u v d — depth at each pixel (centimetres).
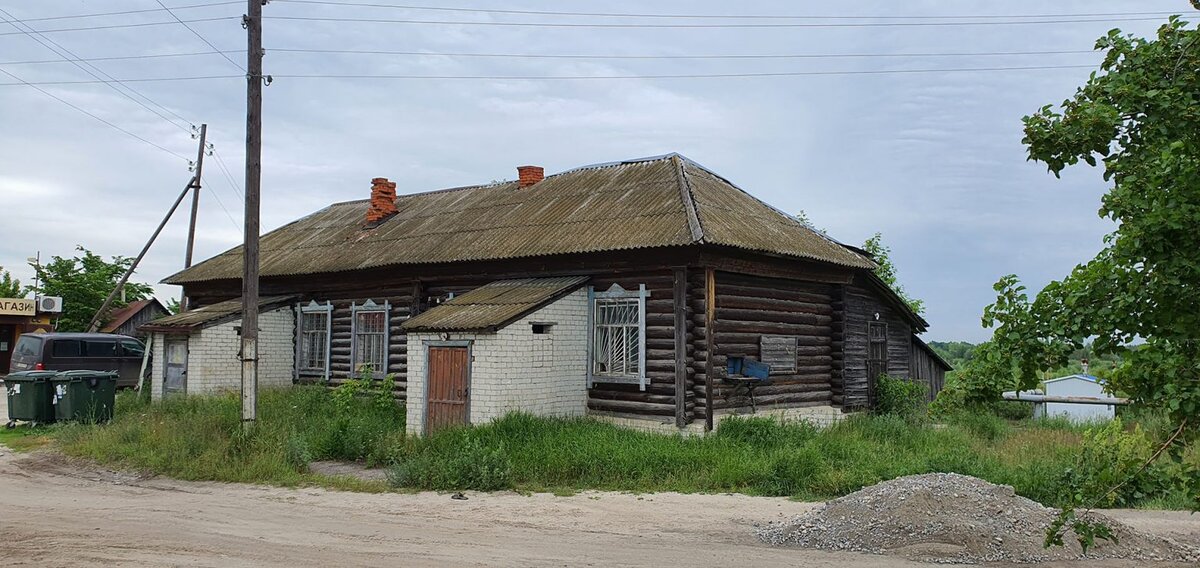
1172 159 501
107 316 4450
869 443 1554
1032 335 544
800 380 1889
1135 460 585
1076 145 541
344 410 1902
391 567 773
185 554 816
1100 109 526
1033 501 1082
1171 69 536
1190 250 498
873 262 2136
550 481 1322
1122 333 526
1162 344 526
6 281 4625
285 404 1909
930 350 2466
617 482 1309
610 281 1741
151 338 2472
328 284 2284
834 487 1239
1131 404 552
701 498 1211
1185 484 581
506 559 823
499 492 1259
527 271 1850
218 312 2291
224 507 1146
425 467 1339
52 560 776
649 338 1675
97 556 797
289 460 1463
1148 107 530
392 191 2528
